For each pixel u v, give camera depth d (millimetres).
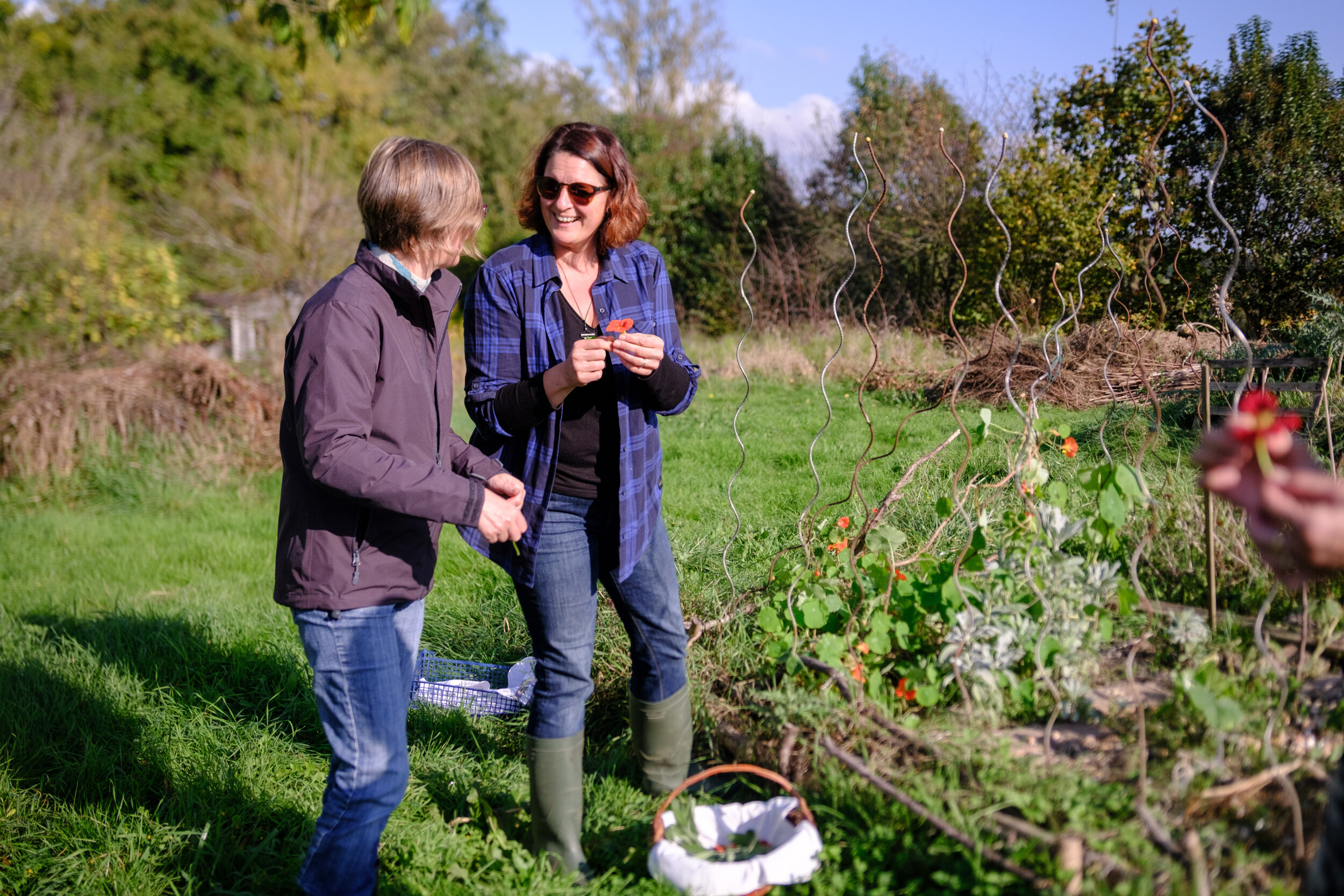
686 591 3402
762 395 10984
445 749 2865
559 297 2236
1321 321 6535
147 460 7352
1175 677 2121
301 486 1969
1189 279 9867
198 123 19266
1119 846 1641
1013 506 3006
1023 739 2084
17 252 8477
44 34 18547
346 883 1994
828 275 17250
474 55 28891
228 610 4219
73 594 4793
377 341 1957
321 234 14875
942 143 2486
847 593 2943
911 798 1890
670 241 20234
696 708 2588
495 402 2154
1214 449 1191
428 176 1938
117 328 9188
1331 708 1957
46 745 3006
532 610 2186
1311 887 1274
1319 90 10195
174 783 2775
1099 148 12180
